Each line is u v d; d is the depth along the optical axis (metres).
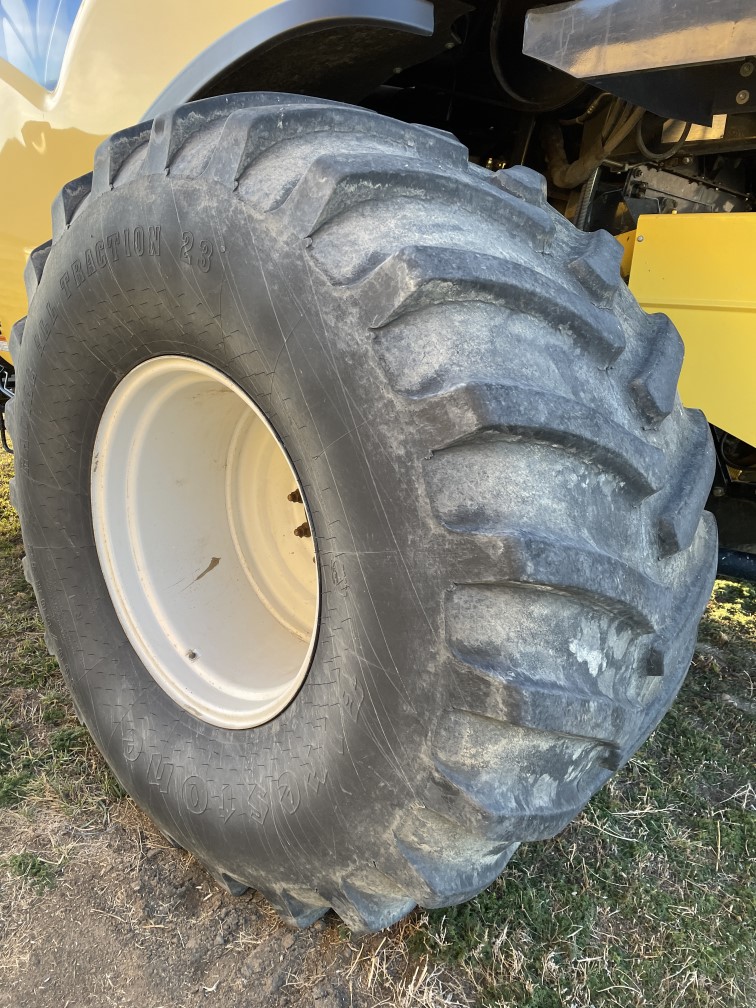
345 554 1.18
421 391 1.04
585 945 1.59
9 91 2.16
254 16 1.46
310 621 1.84
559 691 1.05
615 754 1.23
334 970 1.54
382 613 1.14
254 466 1.86
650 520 1.26
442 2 1.49
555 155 2.19
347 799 1.25
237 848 1.49
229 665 1.74
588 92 2.08
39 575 1.93
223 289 1.22
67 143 1.95
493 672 1.03
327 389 1.12
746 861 1.84
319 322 1.11
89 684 1.85
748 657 2.76
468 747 1.09
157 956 1.59
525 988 1.49
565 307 1.14
